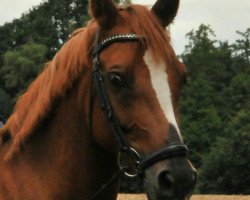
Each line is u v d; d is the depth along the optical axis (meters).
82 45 5.23
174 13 5.35
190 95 79.62
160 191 4.50
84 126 5.23
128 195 27.67
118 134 4.86
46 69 5.57
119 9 5.20
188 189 4.46
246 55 101.44
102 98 4.95
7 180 5.35
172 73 4.80
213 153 60.81
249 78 83.38
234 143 59.88
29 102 5.54
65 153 5.29
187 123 74.75
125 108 4.79
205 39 98.12
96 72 5.00
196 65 93.81
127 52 4.80
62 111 5.34
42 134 5.41
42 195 5.28
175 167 4.48
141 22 4.92
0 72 55.84
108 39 4.98
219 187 59.53
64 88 5.28
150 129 4.66
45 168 5.35
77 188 5.28
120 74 4.75
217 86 90.94
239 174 59.28
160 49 4.80
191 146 72.94
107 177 5.33
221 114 79.19
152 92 4.69
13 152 5.40
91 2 5.12
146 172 4.67
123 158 5.00
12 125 5.56
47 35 63.97
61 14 61.28
